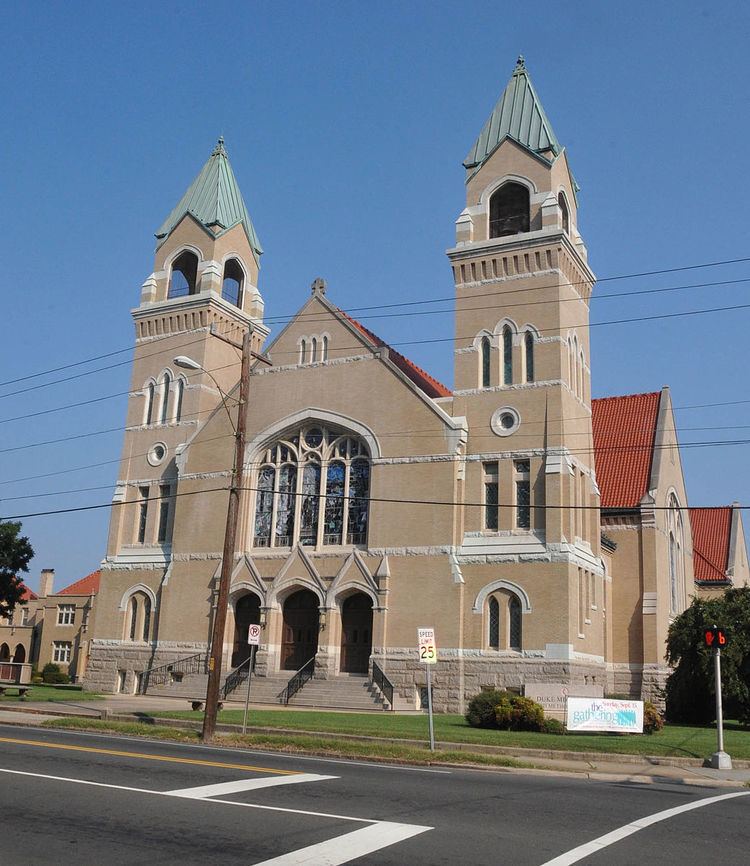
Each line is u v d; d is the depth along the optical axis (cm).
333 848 1078
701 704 3856
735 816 1451
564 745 2448
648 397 5450
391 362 4394
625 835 1237
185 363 2980
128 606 4909
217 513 4688
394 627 4047
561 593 3812
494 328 4281
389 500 4056
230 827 1173
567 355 4234
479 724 2989
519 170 4431
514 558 3925
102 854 1021
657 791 1775
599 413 5475
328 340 4600
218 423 4819
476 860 1052
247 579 4469
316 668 4144
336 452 4488
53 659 8581
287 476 4581
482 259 4362
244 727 2655
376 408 4372
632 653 4656
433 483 4141
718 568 6122
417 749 2288
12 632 9125
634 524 4828
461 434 4153
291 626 4419
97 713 3266
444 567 4012
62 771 1581
